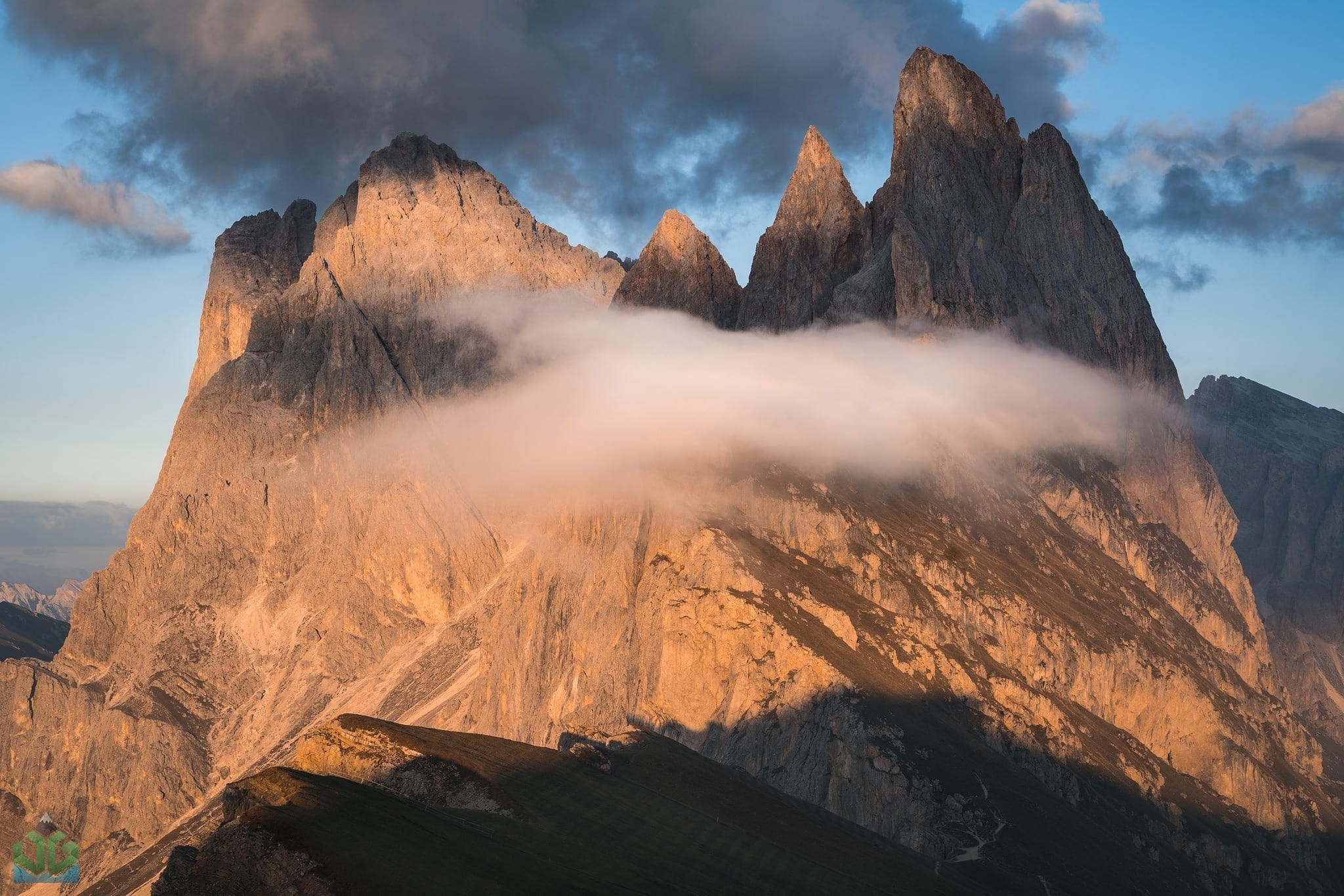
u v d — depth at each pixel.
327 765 173.75
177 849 147.25
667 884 166.88
